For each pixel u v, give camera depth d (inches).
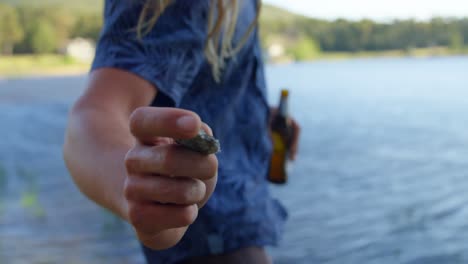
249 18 63.5
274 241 67.3
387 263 235.8
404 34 2600.9
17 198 378.0
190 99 59.5
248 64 64.4
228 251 62.4
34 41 2810.0
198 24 53.0
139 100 48.1
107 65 48.1
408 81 1596.9
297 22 2672.2
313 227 291.9
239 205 62.9
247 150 67.6
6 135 774.5
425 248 254.2
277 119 86.4
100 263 245.8
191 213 30.5
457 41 2534.5
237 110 65.1
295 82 1616.6
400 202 342.6
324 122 809.5
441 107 959.0
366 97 1182.9
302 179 418.6
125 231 289.7
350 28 2647.6
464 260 236.7
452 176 414.9
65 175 474.9
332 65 2444.6
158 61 49.5
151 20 49.9
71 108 44.8
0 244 267.4
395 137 641.6
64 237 280.1
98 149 39.8
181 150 29.7
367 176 427.2
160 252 63.2
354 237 273.4
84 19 2847.0
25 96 1402.6
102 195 38.0
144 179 29.9
